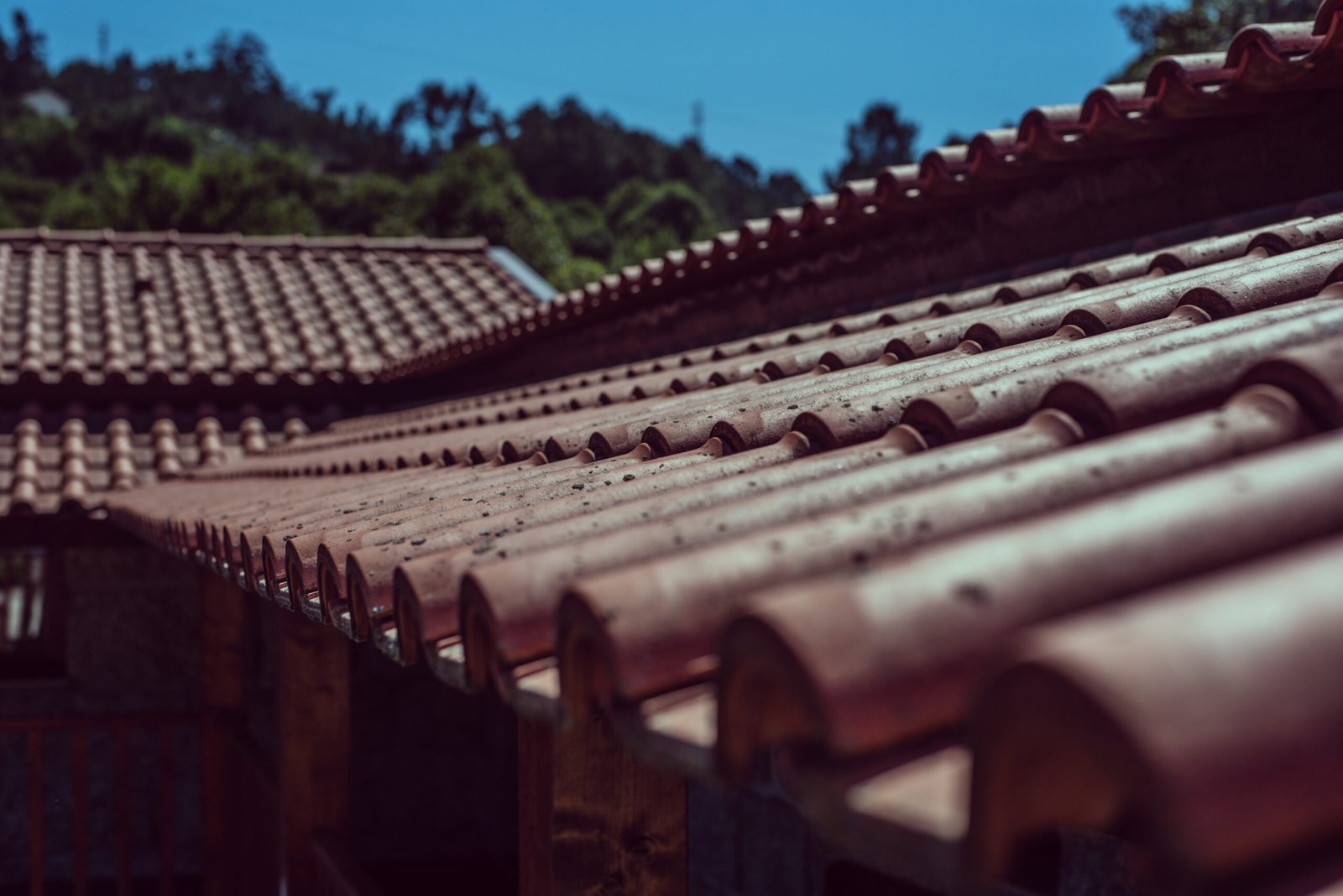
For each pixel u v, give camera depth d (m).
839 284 6.06
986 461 1.67
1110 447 1.43
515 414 5.30
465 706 8.64
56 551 8.97
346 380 10.28
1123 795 0.72
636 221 70.81
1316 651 0.73
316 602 2.33
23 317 10.59
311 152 137.50
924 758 0.95
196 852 8.88
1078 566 1.02
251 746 6.71
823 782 0.94
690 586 1.27
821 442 2.21
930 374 2.59
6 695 8.77
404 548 2.03
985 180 4.86
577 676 1.31
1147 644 0.73
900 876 3.61
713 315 7.02
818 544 1.31
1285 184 3.97
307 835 5.16
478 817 8.64
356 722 8.44
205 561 4.11
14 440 9.07
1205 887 0.66
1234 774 0.67
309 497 3.95
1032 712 0.73
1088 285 3.64
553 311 7.88
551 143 100.06
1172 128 4.13
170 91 141.88
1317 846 0.71
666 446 2.60
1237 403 1.50
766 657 0.96
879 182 5.25
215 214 38.06
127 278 11.89
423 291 12.33
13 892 8.73
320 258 12.95
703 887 5.24
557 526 1.81
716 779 1.06
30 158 88.50
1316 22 3.54
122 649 8.94
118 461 8.92
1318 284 2.51
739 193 127.31
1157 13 22.70
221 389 9.95
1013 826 0.76
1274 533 1.07
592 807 2.37
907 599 0.98
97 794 8.84
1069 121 4.41
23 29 141.62
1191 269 3.31
